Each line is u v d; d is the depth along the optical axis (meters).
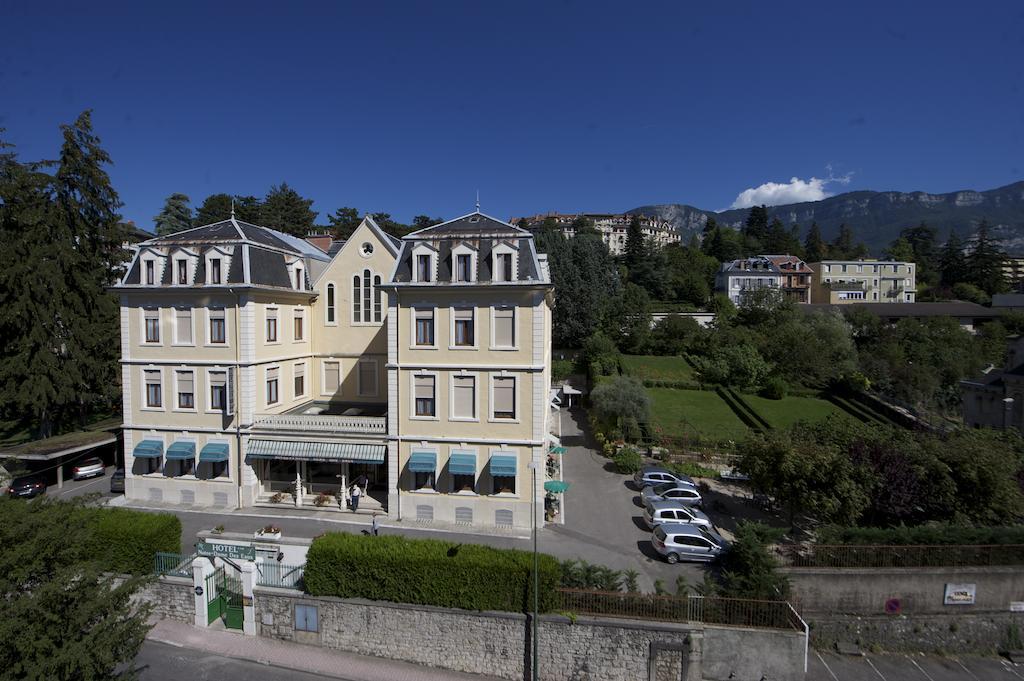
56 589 12.41
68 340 39.12
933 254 148.12
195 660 19.12
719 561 26.12
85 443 36.50
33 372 37.28
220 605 21.70
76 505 15.80
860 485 27.45
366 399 37.53
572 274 75.00
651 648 18.59
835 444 29.77
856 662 22.00
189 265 32.06
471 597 19.44
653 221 192.88
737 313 88.00
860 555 24.14
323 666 19.27
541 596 19.19
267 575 21.34
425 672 19.33
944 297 117.06
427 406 30.33
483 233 30.83
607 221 185.38
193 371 32.28
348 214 105.06
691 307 99.25
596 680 18.83
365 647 19.97
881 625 23.31
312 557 20.33
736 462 34.88
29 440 40.69
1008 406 44.34
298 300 36.62
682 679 18.62
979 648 23.38
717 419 50.97
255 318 32.25
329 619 20.20
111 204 44.06
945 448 28.58
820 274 125.31
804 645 18.55
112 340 42.31
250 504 32.12
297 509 31.77
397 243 41.41
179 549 22.91
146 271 32.53
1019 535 24.95
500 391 29.61
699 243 164.50
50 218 39.06
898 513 27.20
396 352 30.27
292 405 36.09
